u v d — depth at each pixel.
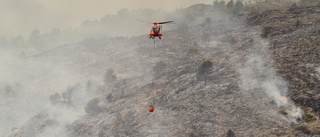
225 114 169.00
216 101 182.75
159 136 167.88
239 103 173.75
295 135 138.38
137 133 176.62
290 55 197.62
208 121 166.75
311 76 171.50
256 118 158.25
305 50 195.88
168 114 186.12
